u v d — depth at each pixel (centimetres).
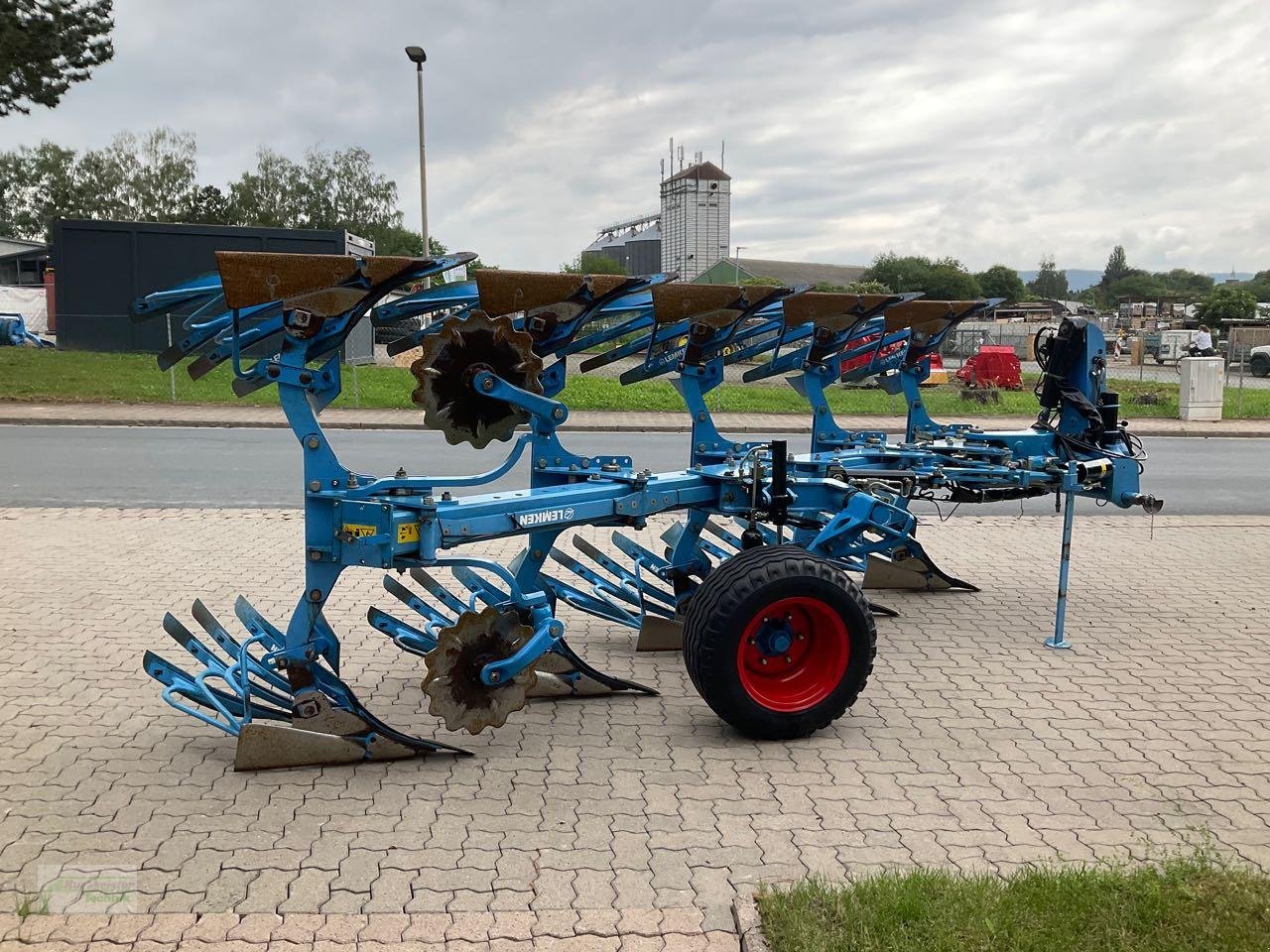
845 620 505
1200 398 2289
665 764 480
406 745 475
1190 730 530
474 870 380
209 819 414
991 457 720
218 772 459
